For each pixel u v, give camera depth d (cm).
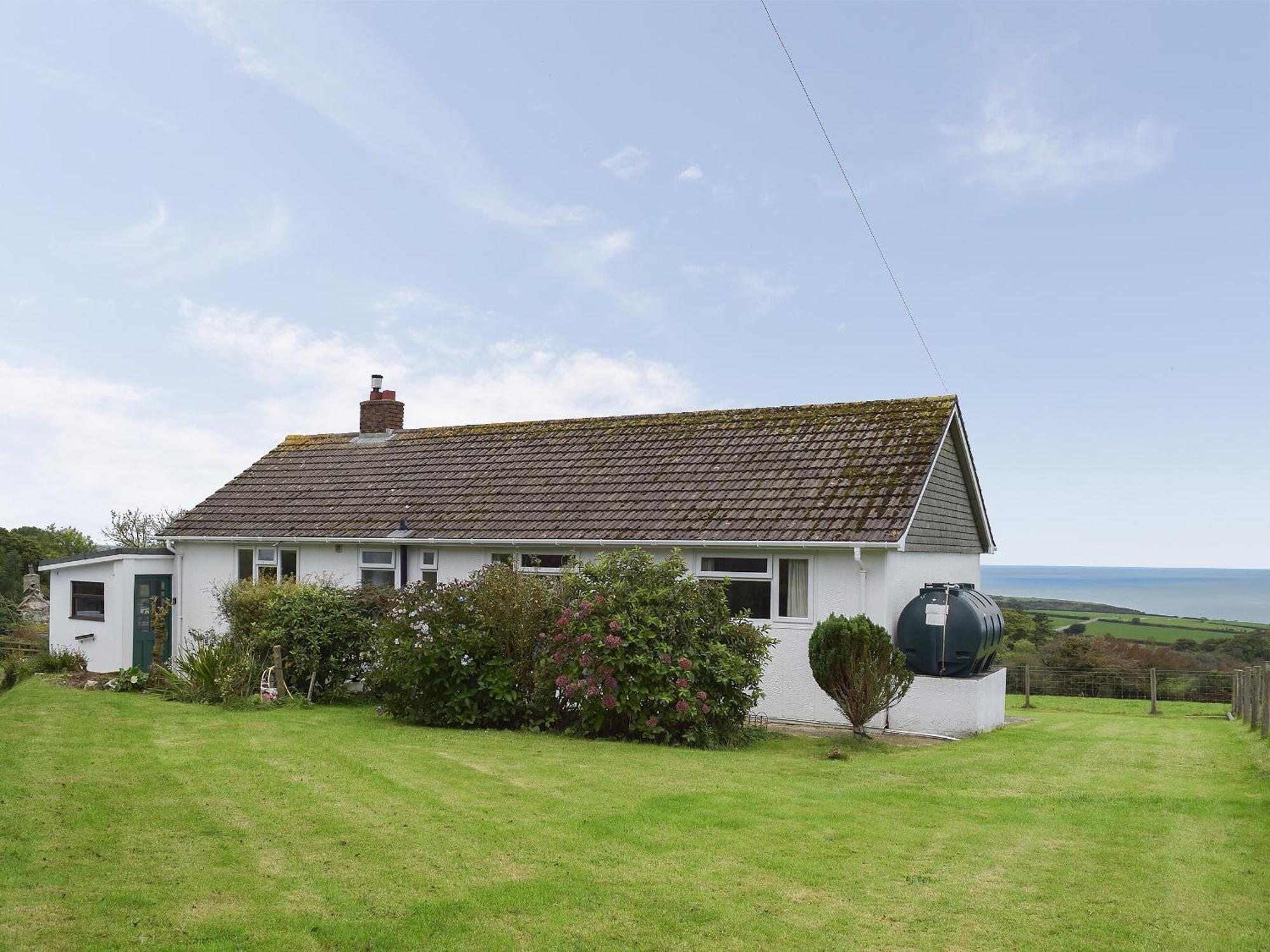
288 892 718
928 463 1859
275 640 1856
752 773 1221
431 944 636
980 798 1102
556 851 834
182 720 1539
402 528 2247
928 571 1977
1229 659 3712
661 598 1512
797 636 1792
